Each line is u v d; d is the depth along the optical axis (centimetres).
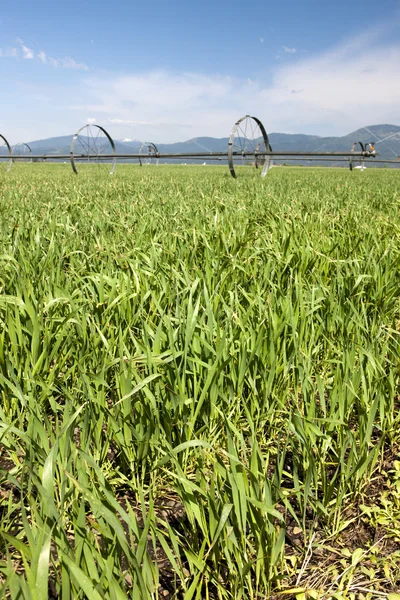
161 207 723
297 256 396
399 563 185
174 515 213
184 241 451
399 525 202
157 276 331
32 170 2422
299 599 166
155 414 203
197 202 802
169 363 223
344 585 177
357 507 215
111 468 228
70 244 449
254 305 292
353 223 588
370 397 235
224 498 163
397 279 378
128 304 284
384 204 840
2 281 319
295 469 180
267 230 533
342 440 217
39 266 356
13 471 206
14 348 247
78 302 297
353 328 296
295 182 1416
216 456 169
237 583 159
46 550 109
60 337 249
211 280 347
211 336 239
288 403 274
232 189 1140
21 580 110
